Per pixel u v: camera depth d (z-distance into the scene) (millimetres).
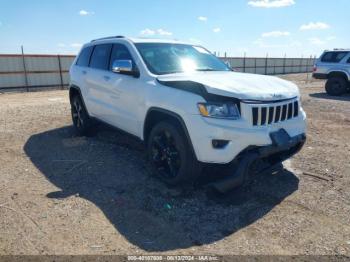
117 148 5648
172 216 3436
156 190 4016
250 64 39531
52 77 22875
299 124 4094
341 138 6473
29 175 4520
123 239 3027
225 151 3469
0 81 20844
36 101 13570
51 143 6059
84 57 6387
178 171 3848
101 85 5410
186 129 3627
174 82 3889
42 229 3162
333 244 2943
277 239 3029
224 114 3473
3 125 7652
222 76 4094
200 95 3576
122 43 5082
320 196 3865
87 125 6328
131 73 4477
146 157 5164
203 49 5496
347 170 4668
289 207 3609
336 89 13797
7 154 5430
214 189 3912
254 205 3658
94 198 3822
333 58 13828
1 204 3658
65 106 11055
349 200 3768
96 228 3195
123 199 3793
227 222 3324
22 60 21438
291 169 4691
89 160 5082
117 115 5016
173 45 5090
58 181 4312
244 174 3516
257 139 3520
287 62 45031
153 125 4402
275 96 3689
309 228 3201
